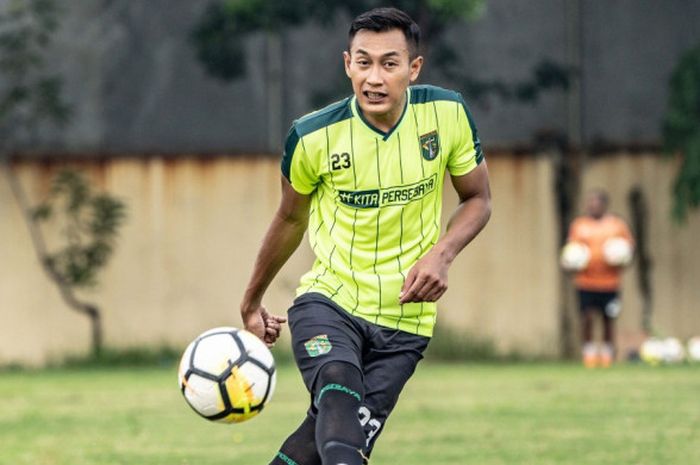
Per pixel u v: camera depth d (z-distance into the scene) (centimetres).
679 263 5697
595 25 5625
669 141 5606
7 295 5497
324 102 5534
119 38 5509
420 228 1568
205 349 1554
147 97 5516
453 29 5591
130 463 2448
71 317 5516
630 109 5647
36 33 5472
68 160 5509
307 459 1529
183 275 5556
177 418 3284
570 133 5641
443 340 5581
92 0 5497
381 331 1564
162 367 5325
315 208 1605
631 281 5691
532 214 5631
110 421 3216
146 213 5541
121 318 5541
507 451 2570
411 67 1512
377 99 1488
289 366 5250
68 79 5500
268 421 3209
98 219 5506
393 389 1559
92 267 5509
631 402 3538
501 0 5606
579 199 5647
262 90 5531
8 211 5500
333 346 1525
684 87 5550
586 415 3219
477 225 1587
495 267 5625
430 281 1496
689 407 3394
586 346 5284
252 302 1648
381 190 1539
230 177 5541
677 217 5541
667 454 2492
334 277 1577
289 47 5525
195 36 5509
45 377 4784
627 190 5659
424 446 2662
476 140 1600
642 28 5631
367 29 1490
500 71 5609
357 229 1556
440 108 1562
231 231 5556
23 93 5472
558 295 5647
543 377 4484
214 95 5525
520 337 5634
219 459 2498
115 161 5525
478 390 3959
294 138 1549
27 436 2903
